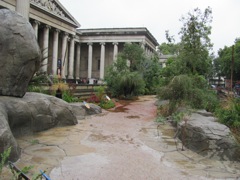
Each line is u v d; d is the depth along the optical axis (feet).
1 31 21.80
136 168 16.71
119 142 22.86
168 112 37.78
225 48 148.97
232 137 20.56
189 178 15.49
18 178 12.64
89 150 19.94
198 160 18.86
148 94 96.89
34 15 113.91
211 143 20.04
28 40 22.86
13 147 16.57
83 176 14.98
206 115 29.81
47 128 26.07
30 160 17.01
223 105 34.71
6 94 22.61
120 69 78.95
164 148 21.59
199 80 44.21
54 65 131.95
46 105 26.02
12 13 23.03
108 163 17.33
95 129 27.94
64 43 140.15
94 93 63.36
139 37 157.69
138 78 72.08
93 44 173.88
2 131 16.22
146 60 100.27
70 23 140.56
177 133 25.55
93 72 178.40
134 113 42.93
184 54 52.90
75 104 38.27
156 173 16.03
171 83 36.70
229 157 19.13
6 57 22.08
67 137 23.59
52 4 127.85
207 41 56.54
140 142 23.21
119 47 169.68
